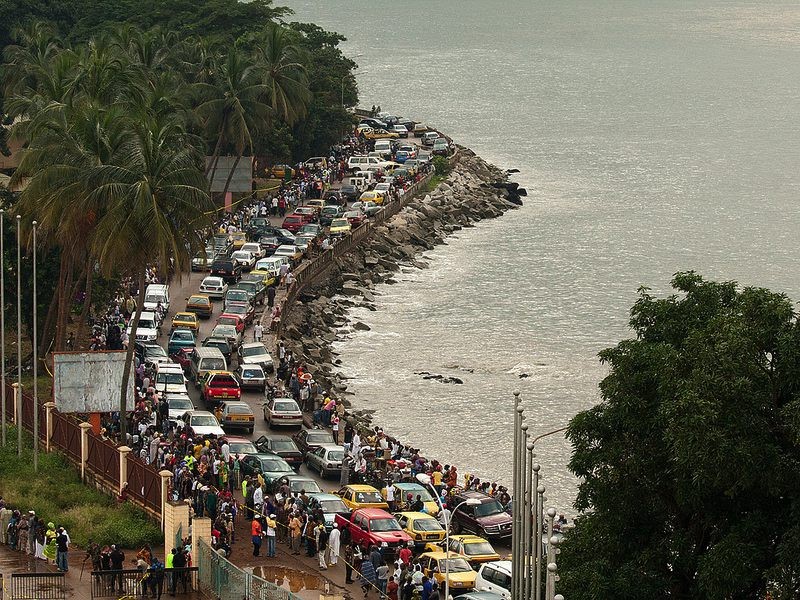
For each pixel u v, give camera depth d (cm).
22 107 15675
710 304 6575
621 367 6375
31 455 9994
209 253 16325
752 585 5900
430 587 7838
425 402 13812
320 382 13812
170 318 14462
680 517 6278
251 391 12388
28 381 12175
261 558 8381
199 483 8919
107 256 10350
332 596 7388
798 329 5925
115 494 9169
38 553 8006
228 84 18538
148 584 7494
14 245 12700
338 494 9512
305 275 16838
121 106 12119
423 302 17862
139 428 10219
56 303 12800
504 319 17175
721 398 5822
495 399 13975
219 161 18925
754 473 5725
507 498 9950
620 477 6278
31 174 11875
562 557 6462
